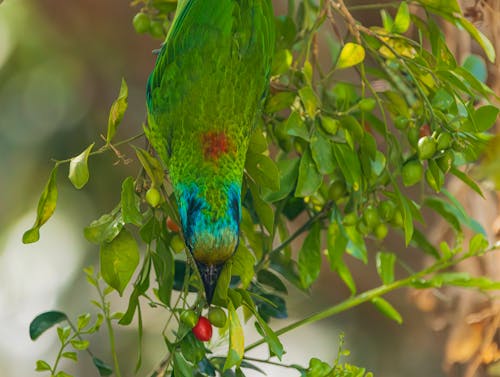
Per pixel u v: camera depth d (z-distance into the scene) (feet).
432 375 60.08
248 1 29.09
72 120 65.87
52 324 28.37
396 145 28.22
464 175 27.86
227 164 27.02
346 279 30.83
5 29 64.85
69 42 65.72
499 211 37.91
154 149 29.76
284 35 32.14
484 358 36.42
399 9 29.14
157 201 26.30
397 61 29.14
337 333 63.16
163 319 62.69
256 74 28.73
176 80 28.58
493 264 38.06
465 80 28.07
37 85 65.87
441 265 30.76
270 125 30.58
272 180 26.78
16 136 65.46
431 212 49.08
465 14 34.73
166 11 31.76
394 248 59.26
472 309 38.06
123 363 62.54
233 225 26.32
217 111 27.81
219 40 28.53
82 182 24.94
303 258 30.40
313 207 30.94
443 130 27.22
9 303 65.41
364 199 29.53
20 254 65.62
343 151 27.63
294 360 62.54
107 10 64.85
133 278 63.57
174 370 25.79
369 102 28.53
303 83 30.68
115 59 66.39
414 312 60.44
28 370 65.26
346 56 28.66
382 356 61.67
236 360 25.38
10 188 65.51
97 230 25.79
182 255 35.19
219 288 26.08
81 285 65.05
